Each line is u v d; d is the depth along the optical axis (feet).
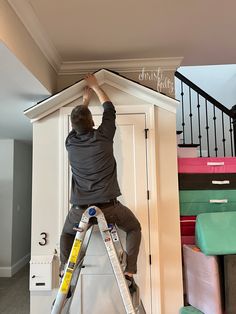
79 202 6.61
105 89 8.84
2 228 15.61
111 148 6.86
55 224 8.45
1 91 8.40
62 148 8.63
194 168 8.91
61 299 5.92
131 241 6.91
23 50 6.73
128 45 8.50
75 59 9.24
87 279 8.21
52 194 8.54
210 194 8.83
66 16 7.02
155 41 8.36
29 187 18.63
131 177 8.52
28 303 11.31
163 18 7.22
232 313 7.00
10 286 13.42
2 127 12.70
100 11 6.86
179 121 16.15
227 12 7.02
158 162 8.66
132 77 9.51
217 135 16.01
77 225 6.67
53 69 9.19
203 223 7.75
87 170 6.64
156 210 8.41
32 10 6.71
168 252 8.41
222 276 7.39
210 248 7.20
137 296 6.57
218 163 8.95
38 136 8.71
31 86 8.09
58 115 8.77
